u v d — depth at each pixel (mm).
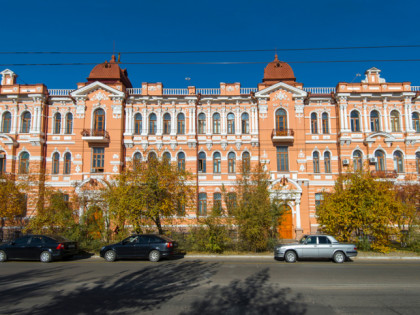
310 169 29250
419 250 19750
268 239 19938
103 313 8242
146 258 17469
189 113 29812
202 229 20344
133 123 29781
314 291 10367
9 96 29453
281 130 29062
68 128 30125
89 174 28656
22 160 29359
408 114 29156
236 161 29406
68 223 20906
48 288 10828
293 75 31250
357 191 20766
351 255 16844
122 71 32531
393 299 9430
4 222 27500
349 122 29344
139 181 20859
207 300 9375
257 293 10141
